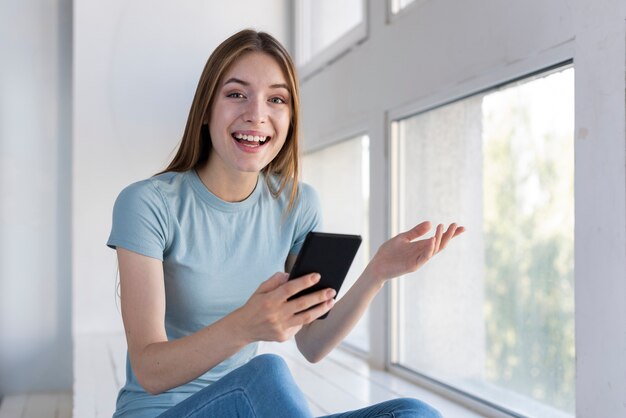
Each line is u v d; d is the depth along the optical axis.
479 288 2.62
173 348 1.23
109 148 4.55
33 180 4.70
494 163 2.53
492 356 2.55
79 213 4.51
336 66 3.99
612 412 1.89
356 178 3.87
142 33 4.62
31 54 4.70
